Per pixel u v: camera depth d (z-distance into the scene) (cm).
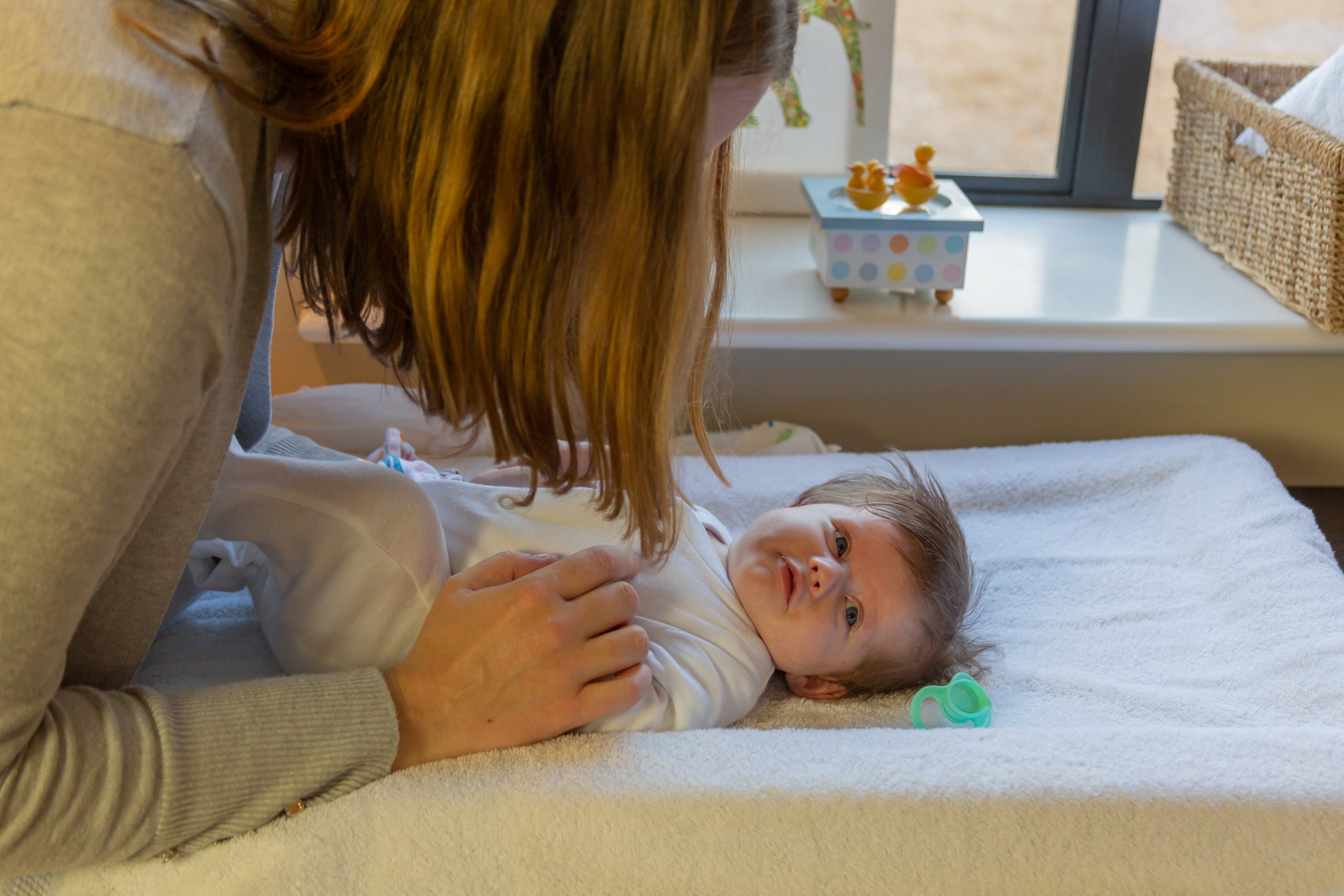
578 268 61
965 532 128
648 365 59
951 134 175
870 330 138
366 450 138
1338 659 101
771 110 165
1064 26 167
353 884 68
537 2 51
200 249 49
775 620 101
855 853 71
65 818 57
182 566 67
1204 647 107
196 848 65
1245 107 143
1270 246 143
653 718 84
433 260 56
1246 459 132
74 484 49
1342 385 146
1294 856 72
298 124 54
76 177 46
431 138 54
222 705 64
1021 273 152
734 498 128
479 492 100
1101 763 76
